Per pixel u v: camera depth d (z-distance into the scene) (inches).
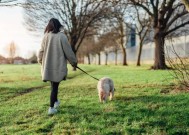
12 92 549.6
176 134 256.7
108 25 1395.2
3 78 938.1
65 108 357.4
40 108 368.2
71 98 428.8
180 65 362.3
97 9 1229.7
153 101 368.2
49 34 334.3
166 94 418.9
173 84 504.7
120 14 1223.5
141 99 387.2
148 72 940.0
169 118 290.4
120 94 437.1
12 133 279.3
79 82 695.1
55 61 330.0
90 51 3388.3
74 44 1304.1
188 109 318.0
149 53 2640.3
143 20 1808.6
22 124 306.2
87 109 346.3
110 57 4010.8
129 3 1044.5
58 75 329.1
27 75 1092.5
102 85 378.9
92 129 276.7
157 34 1127.0
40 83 730.8
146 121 285.9
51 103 335.9
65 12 1270.9
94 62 4815.5
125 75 848.9
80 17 1278.3
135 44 3184.1
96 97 427.8
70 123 297.6
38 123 307.1
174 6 1172.5
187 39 1793.8
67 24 1284.4
